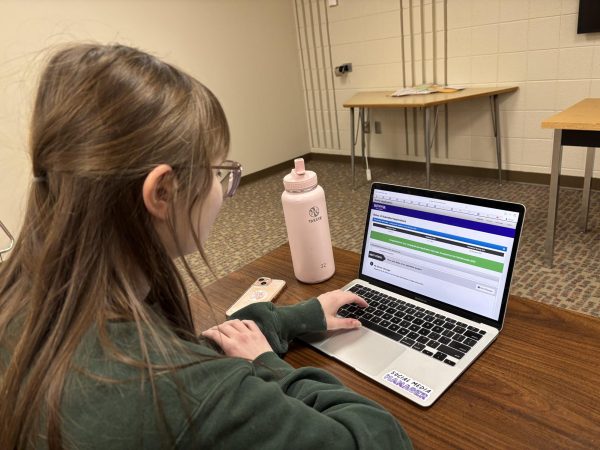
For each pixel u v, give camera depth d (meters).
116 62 0.42
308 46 4.41
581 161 3.08
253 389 0.42
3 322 0.46
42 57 0.46
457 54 3.43
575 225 2.59
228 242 2.99
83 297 0.41
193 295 1.00
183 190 0.44
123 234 0.43
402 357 0.73
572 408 0.59
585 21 2.74
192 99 0.45
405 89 3.58
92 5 3.11
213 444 0.39
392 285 0.93
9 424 0.40
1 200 2.81
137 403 0.38
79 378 0.38
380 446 0.50
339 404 0.54
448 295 0.84
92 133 0.40
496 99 3.31
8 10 2.76
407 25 3.62
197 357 0.42
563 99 3.03
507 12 3.08
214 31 3.85
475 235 0.81
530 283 2.07
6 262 0.50
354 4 3.88
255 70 4.21
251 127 4.29
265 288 1.00
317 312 0.81
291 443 0.42
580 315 0.78
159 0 3.46
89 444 0.38
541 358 0.69
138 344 0.40
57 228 0.42
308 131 4.82
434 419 0.60
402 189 0.92
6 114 2.69
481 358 0.71
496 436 0.56
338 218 3.15
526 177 3.40
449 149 3.79
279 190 4.01
